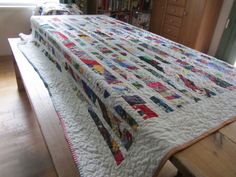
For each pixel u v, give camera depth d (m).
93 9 3.31
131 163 0.88
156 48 1.76
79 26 2.13
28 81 1.50
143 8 3.85
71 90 1.43
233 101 1.08
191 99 1.05
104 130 1.09
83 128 1.16
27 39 2.31
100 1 3.25
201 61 1.59
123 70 1.28
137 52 1.61
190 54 1.72
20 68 1.68
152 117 0.89
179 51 1.75
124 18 3.69
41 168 1.42
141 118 0.88
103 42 1.74
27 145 1.58
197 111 0.96
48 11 2.69
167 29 3.65
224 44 3.23
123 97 1.00
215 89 1.18
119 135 0.99
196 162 0.69
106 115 1.08
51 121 1.16
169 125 0.85
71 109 1.28
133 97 1.01
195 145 0.76
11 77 2.45
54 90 1.44
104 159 0.99
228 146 0.77
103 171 0.94
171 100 1.02
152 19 3.90
